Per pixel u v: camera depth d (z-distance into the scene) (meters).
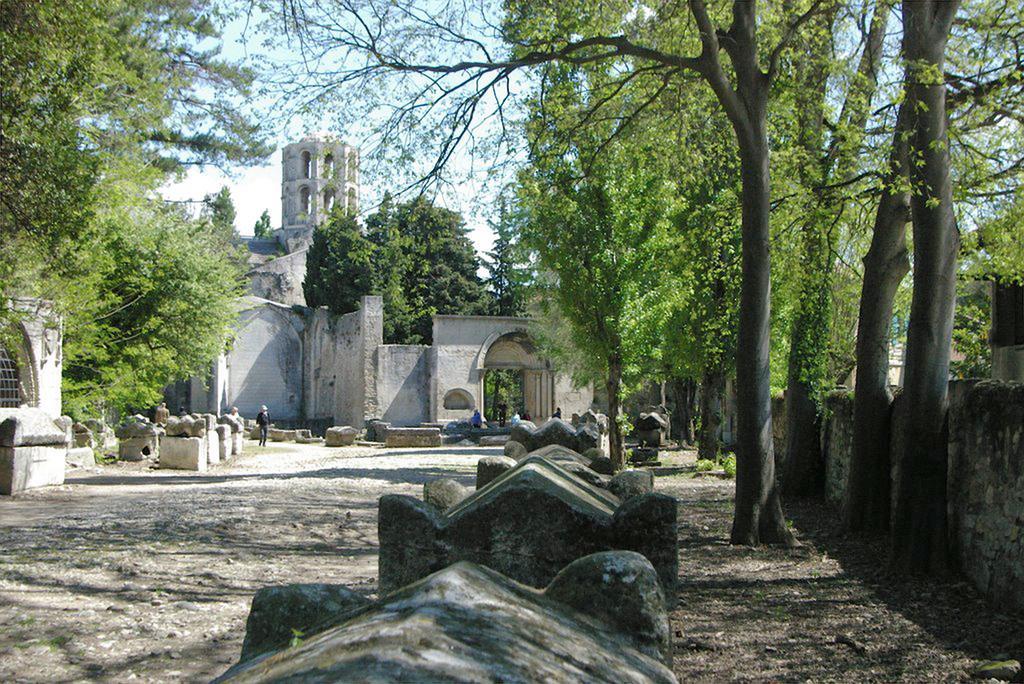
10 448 16.64
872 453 12.22
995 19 11.52
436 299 62.47
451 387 51.66
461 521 4.75
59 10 13.41
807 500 16.34
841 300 20.36
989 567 8.10
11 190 13.46
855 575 9.39
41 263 14.83
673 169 15.85
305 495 17.62
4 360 21.52
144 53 25.78
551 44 12.80
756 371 11.66
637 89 14.84
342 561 10.39
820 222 13.91
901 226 12.09
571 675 1.52
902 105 11.28
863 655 6.32
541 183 15.10
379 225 14.26
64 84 13.97
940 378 9.28
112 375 28.89
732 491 18.59
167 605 7.72
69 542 10.94
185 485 19.78
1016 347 15.56
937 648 6.47
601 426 32.78
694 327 24.27
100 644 6.39
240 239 85.94
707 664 6.14
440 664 1.30
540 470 5.29
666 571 4.63
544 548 4.68
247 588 8.61
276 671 1.36
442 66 12.63
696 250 16.78
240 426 34.09
